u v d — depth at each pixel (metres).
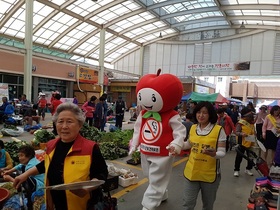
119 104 10.49
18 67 16.34
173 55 26.92
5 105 10.76
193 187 2.63
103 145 6.21
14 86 16.66
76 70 21.23
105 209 1.83
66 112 1.67
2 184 3.11
